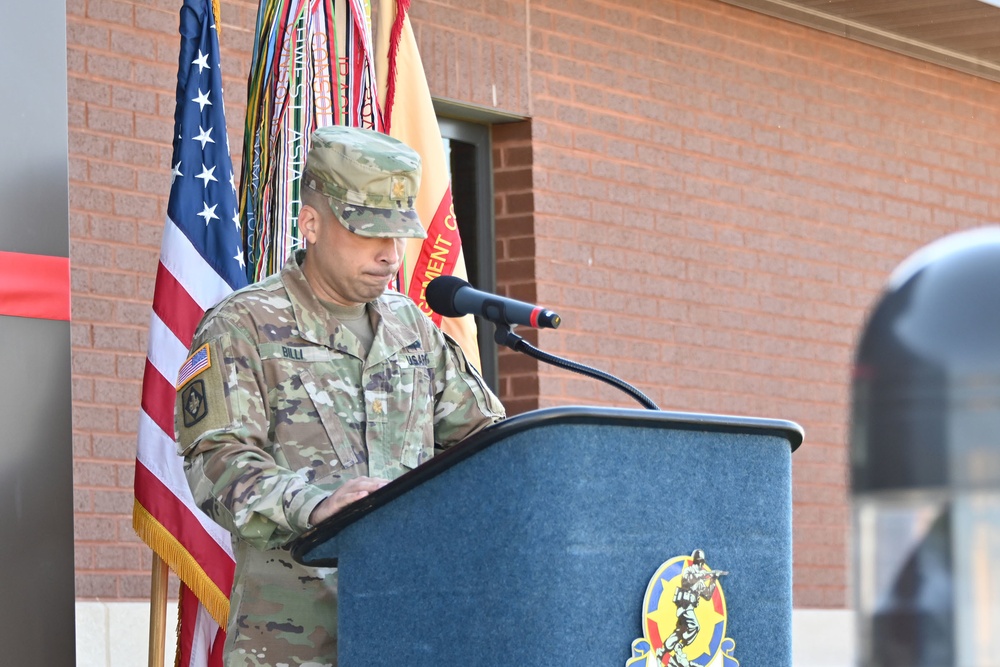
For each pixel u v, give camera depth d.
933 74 15.05
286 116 6.99
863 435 1.13
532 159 11.52
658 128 12.43
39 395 5.43
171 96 9.53
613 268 12.00
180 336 6.56
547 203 11.58
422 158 7.78
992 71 15.42
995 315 1.11
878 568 1.11
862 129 14.27
